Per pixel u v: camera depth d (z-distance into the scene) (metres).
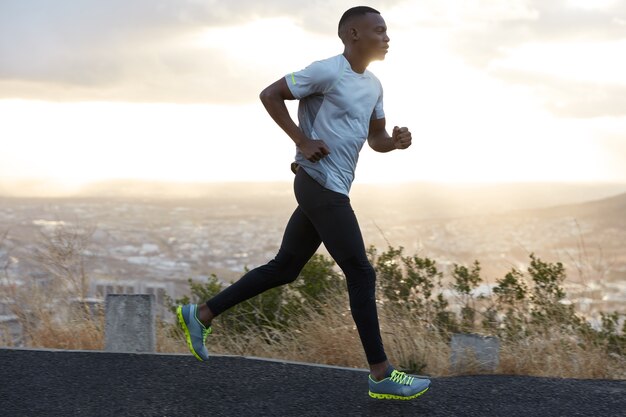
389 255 6.29
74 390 3.81
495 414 3.59
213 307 3.98
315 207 3.67
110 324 4.52
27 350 4.48
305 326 5.53
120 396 3.74
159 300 6.64
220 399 3.73
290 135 3.59
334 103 3.64
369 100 3.74
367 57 3.70
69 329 5.36
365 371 4.25
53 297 5.86
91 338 5.23
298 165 3.80
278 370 4.21
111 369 4.15
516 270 6.02
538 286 5.89
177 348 5.19
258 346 5.45
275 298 6.13
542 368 4.79
